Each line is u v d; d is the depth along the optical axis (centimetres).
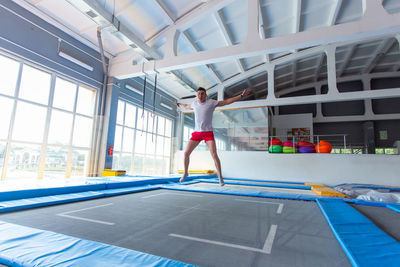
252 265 118
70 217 209
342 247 141
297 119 1177
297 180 846
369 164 778
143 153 902
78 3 459
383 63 1124
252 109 955
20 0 500
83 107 675
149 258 116
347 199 346
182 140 1084
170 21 642
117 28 537
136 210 246
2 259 112
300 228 189
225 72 983
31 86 541
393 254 123
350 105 1253
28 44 520
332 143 1242
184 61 618
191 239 156
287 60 943
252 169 912
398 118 1143
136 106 872
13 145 505
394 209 276
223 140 973
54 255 116
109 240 150
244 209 266
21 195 276
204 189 441
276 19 744
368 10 469
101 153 692
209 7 623
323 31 491
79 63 634
